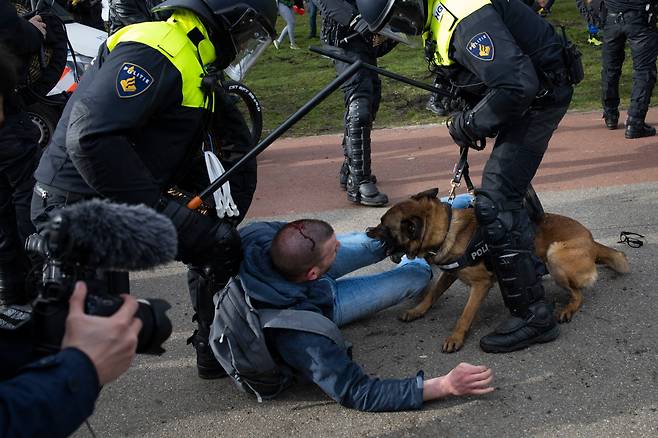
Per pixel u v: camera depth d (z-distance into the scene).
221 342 2.66
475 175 5.58
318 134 7.06
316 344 2.61
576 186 5.10
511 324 3.07
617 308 3.35
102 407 2.88
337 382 2.63
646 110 6.05
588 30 9.88
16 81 1.60
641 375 2.81
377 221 4.76
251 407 2.81
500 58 2.62
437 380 2.65
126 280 1.84
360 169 4.98
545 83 2.88
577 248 3.30
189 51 2.38
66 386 1.12
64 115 2.52
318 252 2.64
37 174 2.55
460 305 3.57
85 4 6.84
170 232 1.28
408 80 2.91
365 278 3.35
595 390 2.74
